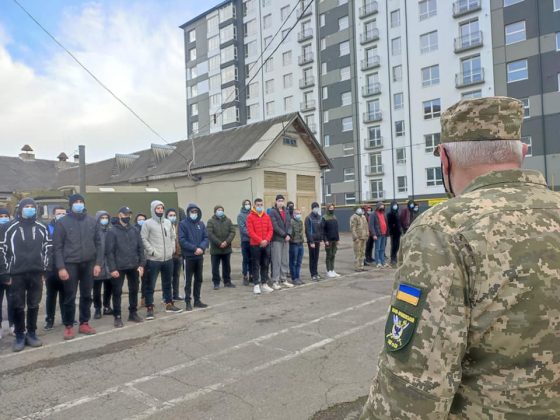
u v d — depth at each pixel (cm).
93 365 461
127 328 614
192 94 5709
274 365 439
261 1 4884
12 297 524
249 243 917
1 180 3228
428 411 104
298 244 929
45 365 466
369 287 865
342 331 553
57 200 1205
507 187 118
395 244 1192
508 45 3055
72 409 355
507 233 109
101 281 684
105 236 661
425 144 3503
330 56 4244
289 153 1902
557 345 105
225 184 1856
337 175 4184
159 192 1045
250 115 5066
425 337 107
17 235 523
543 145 2888
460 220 114
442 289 108
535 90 2931
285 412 335
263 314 662
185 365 450
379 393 117
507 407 105
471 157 124
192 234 721
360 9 3962
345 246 1909
